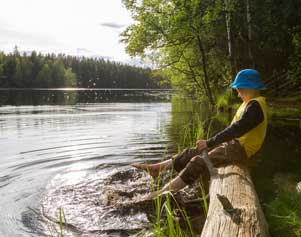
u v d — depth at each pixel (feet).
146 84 435.94
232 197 9.77
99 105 84.79
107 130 36.24
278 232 10.87
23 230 11.60
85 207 13.73
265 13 67.92
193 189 15.28
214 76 74.02
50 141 29.30
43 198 14.69
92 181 16.98
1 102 98.53
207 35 66.13
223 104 57.06
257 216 8.48
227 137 13.35
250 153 13.76
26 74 336.70
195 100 94.89
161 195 12.80
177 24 60.85
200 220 12.26
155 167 15.11
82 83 442.91
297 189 14.43
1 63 323.57
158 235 9.60
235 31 71.10
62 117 51.39
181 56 71.61
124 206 13.53
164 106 77.51
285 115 43.50
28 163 21.02
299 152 22.47
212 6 65.31
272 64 72.02
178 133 32.78
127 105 83.97
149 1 63.41
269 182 15.97
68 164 20.77
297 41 58.85
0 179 17.48
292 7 66.54
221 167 13.42
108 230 11.80
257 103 13.43
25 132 34.94
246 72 14.05
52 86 366.63
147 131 34.88
